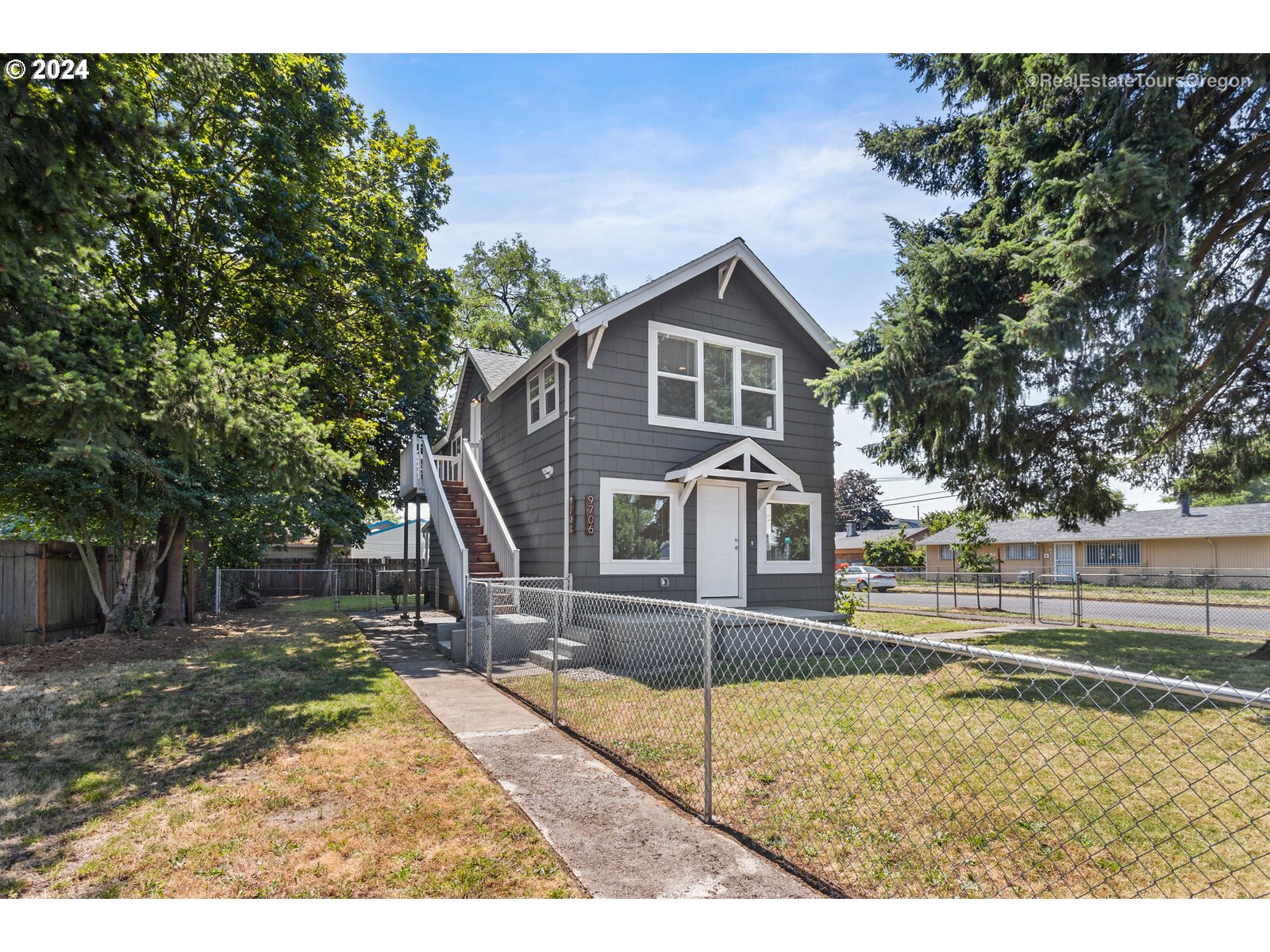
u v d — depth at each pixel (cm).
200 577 1689
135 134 477
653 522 1128
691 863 343
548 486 1198
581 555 1051
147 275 1130
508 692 755
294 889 319
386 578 2644
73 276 624
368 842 369
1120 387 993
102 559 1320
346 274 1430
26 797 437
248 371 649
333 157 1364
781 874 331
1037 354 768
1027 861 342
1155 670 877
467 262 3509
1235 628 1500
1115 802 415
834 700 692
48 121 432
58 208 462
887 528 6094
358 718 637
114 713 656
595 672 876
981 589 3081
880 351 948
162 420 605
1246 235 975
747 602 1209
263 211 1148
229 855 354
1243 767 478
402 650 1092
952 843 363
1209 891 310
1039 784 446
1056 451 1164
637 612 1066
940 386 813
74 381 541
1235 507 3091
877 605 2281
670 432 1156
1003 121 954
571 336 1066
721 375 1231
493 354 1812
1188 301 725
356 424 1669
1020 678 809
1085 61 739
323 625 1459
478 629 981
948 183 1302
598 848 361
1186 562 3023
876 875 329
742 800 428
